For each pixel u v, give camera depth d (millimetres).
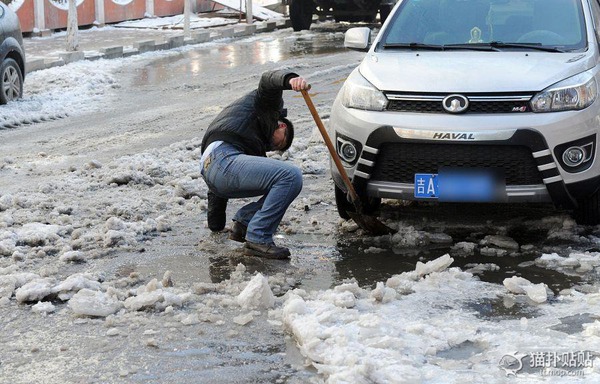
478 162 7402
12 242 7500
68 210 8633
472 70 7707
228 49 24734
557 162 7344
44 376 5160
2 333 5773
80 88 17312
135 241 7695
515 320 5855
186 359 5375
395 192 7602
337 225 8320
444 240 7754
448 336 5531
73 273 6930
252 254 7375
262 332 5762
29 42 24422
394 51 8602
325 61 21531
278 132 7629
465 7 8969
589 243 7598
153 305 6145
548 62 7867
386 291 6227
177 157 10891
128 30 28656
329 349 5324
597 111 7480
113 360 5363
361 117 7672
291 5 29719
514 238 7809
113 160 11227
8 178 10320
